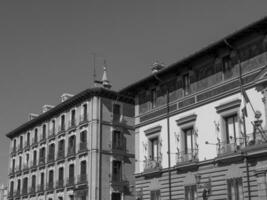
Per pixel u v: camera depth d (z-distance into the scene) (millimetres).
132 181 53531
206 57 32250
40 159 62594
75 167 53625
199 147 31438
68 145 56188
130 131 55438
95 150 51062
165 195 33688
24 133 70000
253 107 27969
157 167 34594
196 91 32719
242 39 29500
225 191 28719
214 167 29859
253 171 27016
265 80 27125
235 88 29453
